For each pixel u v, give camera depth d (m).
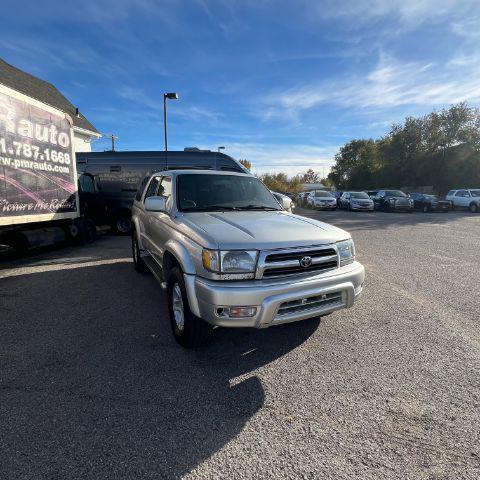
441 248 9.17
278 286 2.87
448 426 2.39
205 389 2.81
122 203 11.40
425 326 4.04
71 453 2.12
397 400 2.68
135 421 2.42
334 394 2.75
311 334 3.81
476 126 33.81
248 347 3.51
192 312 3.10
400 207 25.20
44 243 8.04
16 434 2.28
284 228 3.35
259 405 2.62
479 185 33.31
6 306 4.66
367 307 4.64
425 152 37.06
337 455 2.14
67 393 2.73
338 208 29.64
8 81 18.19
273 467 2.04
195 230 3.26
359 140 67.50
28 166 7.22
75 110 22.16
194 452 2.15
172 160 11.16
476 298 5.02
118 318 4.25
